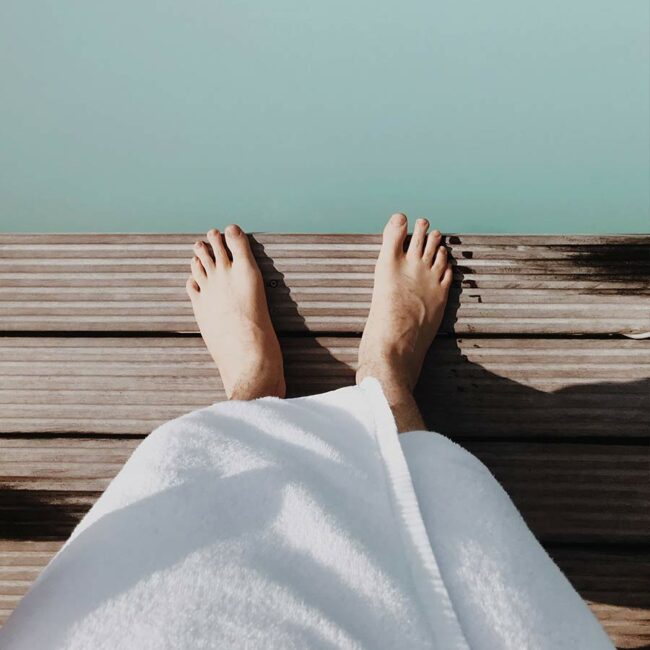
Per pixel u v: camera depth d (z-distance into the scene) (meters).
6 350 1.17
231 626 0.46
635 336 1.13
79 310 1.16
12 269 1.16
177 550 0.51
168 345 1.16
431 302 1.13
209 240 1.16
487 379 1.16
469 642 0.51
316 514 0.55
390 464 0.61
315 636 0.47
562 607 0.55
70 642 0.45
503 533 0.57
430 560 0.53
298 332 1.17
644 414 1.13
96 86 1.36
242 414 0.70
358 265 1.16
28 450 1.17
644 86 1.31
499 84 1.35
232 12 1.29
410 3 1.27
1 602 1.20
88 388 1.17
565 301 1.14
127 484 0.57
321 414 0.74
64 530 1.18
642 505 1.14
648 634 1.17
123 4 1.29
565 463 1.15
